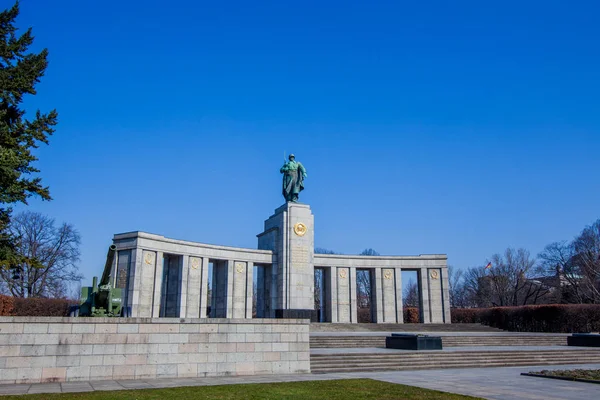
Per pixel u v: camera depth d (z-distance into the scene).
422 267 58.59
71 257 68.62
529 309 57.19
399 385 18.70
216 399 15.05
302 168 55.44
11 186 25.92
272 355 23.27
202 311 48.47
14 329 18.73
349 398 15.53
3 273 56.88
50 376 19.03
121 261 45.38
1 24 27.80
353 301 56.22
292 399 15.27
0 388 17.19
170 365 21.12
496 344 39.19
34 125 27.83
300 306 50.75
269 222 56.62
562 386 19.36
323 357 26.27
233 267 51.31
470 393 17.23
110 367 20.08
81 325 19.78
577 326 52.94
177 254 47.97
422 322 57.16
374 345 35.47
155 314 45.16
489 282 99.69
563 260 84.81
